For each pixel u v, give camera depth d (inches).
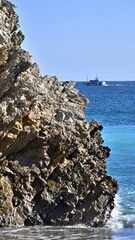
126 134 4259.4
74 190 1872.5
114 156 3341.5
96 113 6003.9
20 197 1793.8
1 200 1752.0
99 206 1923.0
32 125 1784.0
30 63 1736.0
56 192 1844.2
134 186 2620.6
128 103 7716.5
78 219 1884.8
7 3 1738.4
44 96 1836.9
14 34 1765.5
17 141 1782.7
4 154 1774.1
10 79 1712.6
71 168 1878.7
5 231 1692.9
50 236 1660.9
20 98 1729.8
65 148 1856.5
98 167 1932.8
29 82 1743.4
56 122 1854.1
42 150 1818.4
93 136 1957.4
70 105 1911.9
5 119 1707.7
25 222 1797.5
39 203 1825.8
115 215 2079.2
